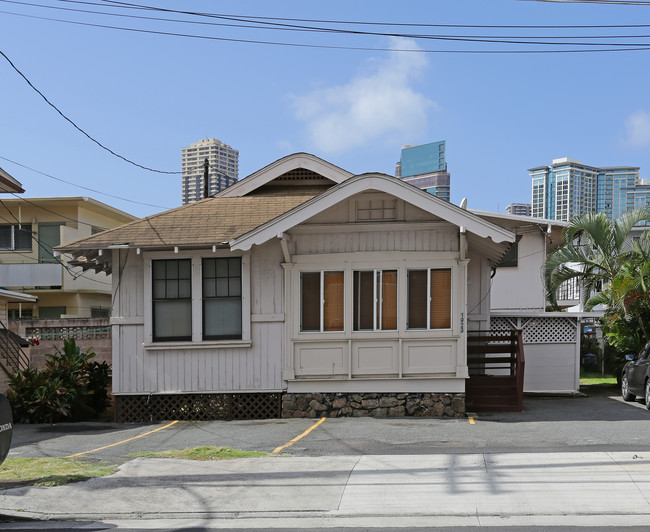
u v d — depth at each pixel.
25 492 7.96
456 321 13.81
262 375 14.27
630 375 16.58
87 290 32.59
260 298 14.35
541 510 6.85
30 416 14.81
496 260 16.83
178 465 9.16
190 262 14.49
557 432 11.09
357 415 14.01
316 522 6.78
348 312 14.03
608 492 7.30
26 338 23.00
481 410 14.58
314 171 17.11
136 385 14.47
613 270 20.72
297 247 14.21
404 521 6.71
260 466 8.98
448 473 8.22
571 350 19.59
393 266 13.98
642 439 10.19
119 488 8.08
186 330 14.48
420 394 13.94
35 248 32.41
